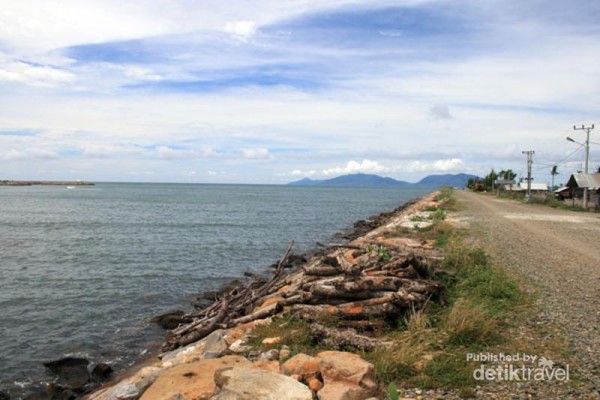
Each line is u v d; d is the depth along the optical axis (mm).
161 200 99875
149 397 5195
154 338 12062
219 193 159000
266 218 52938
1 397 8961
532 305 8664
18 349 11383
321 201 101688
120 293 17141
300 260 23578
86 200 96875
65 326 13172
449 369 5770
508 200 63469
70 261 24031
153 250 27906
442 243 17656
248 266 23031
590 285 10336
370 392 5020
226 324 10422
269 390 4504
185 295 16906
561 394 5090
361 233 35594
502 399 5004
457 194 84688
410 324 7258
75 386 9172
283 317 8859
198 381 5383
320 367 5375
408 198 125938
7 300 16031
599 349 6395
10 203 82875
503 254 14688
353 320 7715
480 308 7547
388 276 9156
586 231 22234
